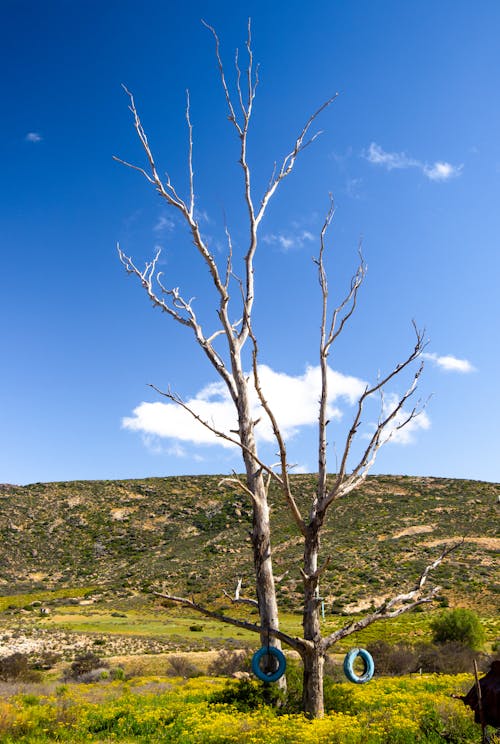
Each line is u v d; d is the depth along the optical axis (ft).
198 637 136.46
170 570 232.53
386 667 80.43
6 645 119.24
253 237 44.39
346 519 250.37
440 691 45.68
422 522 239.30
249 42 44.16
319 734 27.12
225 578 214.69
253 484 38.65
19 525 283.79
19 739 37.14
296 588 183.93
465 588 169.99
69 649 118.42
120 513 298.56
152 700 49.62
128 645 122.93
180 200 42.52
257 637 140.46
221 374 41.81
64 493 320.50
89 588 223.51
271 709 36.73
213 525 278.26
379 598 169.48
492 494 268.41
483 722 17.03
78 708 43.45
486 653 91.50
